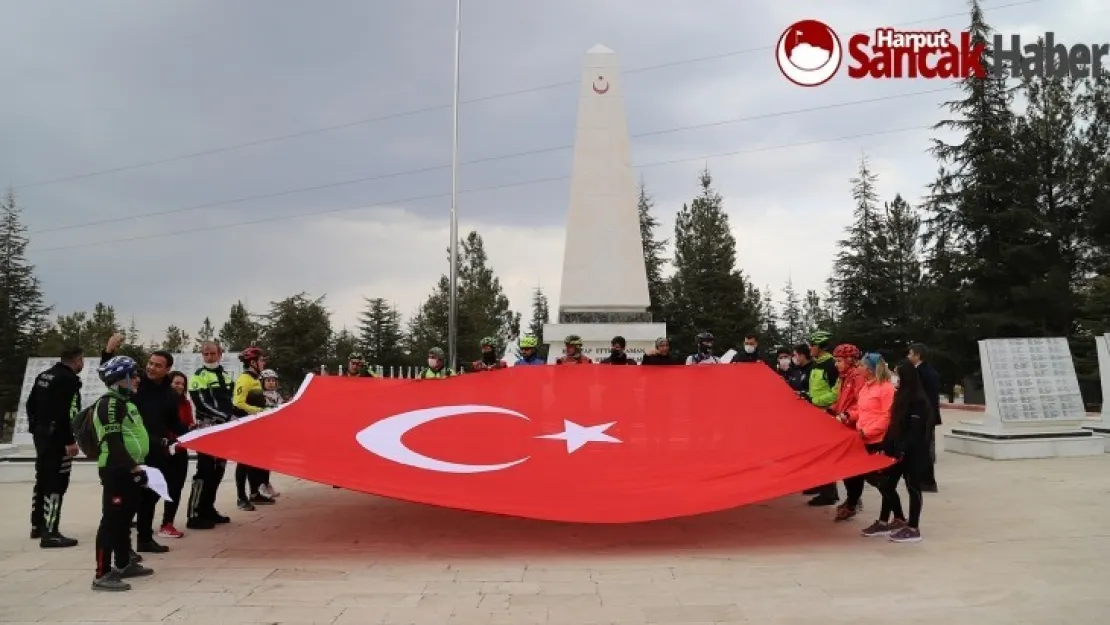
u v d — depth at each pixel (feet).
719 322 152.66
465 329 159.84
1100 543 24.29
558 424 27.91
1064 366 48.11
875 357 27.37
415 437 27.07
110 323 189.78
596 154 64.08
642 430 27.68
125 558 20.53
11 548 25.66
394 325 155.33
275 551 24.40
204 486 28.35
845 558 23.00
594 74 64.54
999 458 45.32
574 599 18.80
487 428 27.66
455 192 80.79
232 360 50.62
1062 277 101.65
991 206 108.37
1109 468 40.73
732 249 164.35
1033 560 22.24
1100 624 16.55
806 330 231.09
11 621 17.33
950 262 110.11
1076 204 115.34
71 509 33.14
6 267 144.25
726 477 25.64
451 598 18.95
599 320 62.69
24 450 46.34
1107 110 116.26
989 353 48.14
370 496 36.04
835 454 26.50
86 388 47.93
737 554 23.73
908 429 24.73
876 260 144.66
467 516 30.40
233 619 17.35
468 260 195.52
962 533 26.11
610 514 23.71
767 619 17.10
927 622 16.78
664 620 17.10
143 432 21.18
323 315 141.08
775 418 28.07
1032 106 118.83
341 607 18.24
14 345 139.85
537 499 24.36
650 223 180.34
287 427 26.48
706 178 180.55
